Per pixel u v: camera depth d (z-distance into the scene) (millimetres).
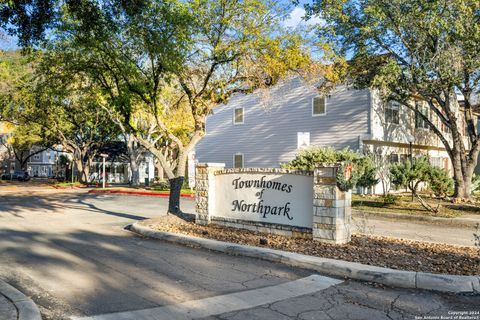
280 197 9484
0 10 9352
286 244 8305
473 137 19844
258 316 4664
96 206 18797
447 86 17188
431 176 14977
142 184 39000
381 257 7125
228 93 13312
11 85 27766
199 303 5094
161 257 7727
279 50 12000
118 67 12234
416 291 5660
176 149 43531
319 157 17266
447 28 15672
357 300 5258
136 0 10336
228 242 8617
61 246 8781
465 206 16484
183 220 11820
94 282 5988
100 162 53562
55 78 13039
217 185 10969
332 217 8273
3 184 45031
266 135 28312
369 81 19328
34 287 5734
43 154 78750
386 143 25219
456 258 7062
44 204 19641
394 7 16438
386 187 25109
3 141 75625
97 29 11172
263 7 11680
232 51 12148
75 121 39219
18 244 8961
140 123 30781
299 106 26453
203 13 11562
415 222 13664
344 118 24297
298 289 5723
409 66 17797
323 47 12961
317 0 18109
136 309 4867
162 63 11445
